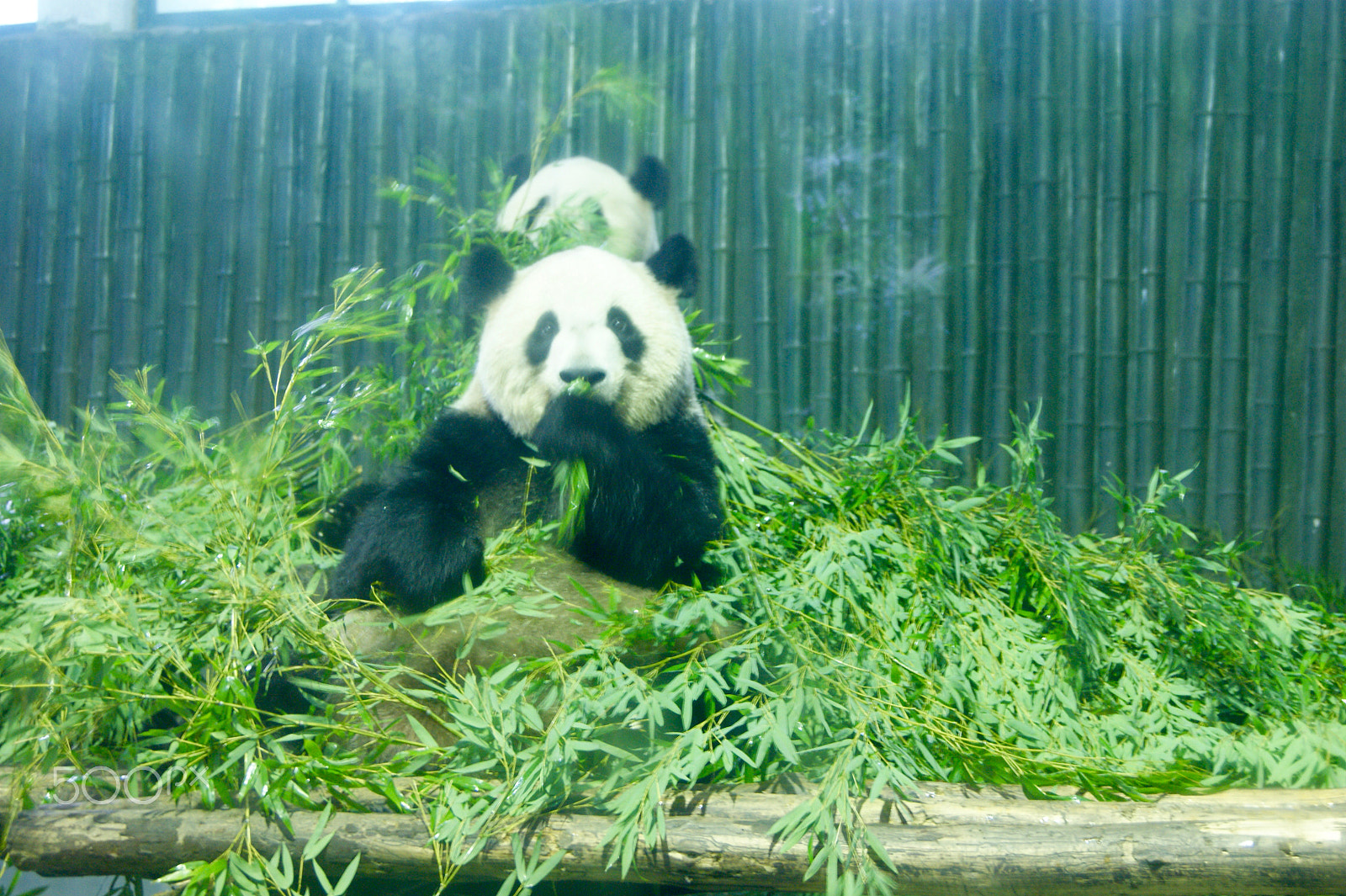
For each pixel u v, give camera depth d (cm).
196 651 210
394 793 171
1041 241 515
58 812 182
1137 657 267
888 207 529
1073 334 512
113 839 177
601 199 413
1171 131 508
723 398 529
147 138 584
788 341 536
